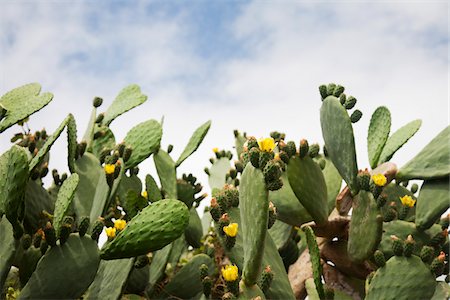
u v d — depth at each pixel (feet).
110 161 11.03
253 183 9.55
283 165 11.73
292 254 13.38
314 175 11.95
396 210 12.73
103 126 13.91
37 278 9.46
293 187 11.78
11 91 12.06
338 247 12.43
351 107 12.34
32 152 11.66
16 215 9.74
